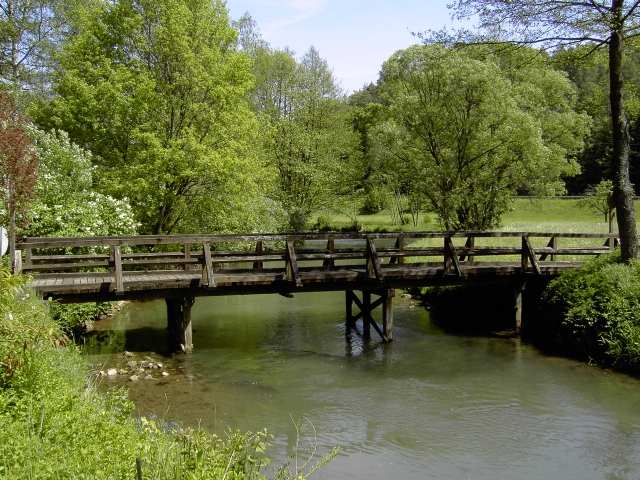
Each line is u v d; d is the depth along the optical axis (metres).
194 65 21.59
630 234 15.03
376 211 57.72
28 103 23.66
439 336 15.73
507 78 27.16
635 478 7.73
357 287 14.69
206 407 10.16
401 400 10.73
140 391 10.89
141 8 22.25
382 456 8.38
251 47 42.75
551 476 7.80
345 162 43.84
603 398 10.75
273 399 10.71
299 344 14.85
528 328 16.05
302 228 40.25
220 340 15.19
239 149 23.44
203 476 4.71
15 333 6.91
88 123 21.70
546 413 10.05
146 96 20.84
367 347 14.59
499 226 30.72
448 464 8.15
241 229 26.23
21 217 12.98
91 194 17.77
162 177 20.73
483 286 17.97
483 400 10.71
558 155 26.98
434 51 25.72
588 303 13.72
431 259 25.19
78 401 6.60
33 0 25.28
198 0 22.64
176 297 13.41
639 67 18.80
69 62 21.92
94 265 13.53
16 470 4.67
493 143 25.55
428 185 27.20
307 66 43.03
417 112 26.81
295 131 39.34
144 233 23.17
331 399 10.77
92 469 4.88
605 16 13.80
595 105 19.14
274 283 13.98
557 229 31.23
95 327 16.44
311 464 8.05
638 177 49.03
